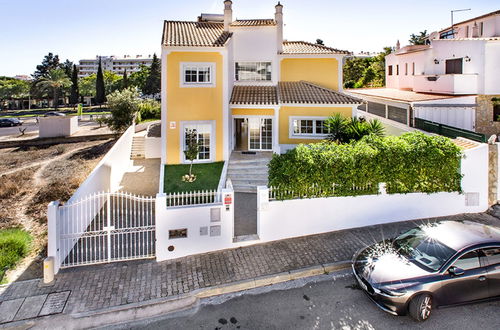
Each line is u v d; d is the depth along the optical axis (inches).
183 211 397.4
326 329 275.4
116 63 6461.6
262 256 394.9
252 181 634.8
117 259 392.5
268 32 864.9
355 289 332.8
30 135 1502.2
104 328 288.5
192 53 684.7
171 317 300.4
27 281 355.3
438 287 279.3
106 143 1128.2
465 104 788.6
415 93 970.7
